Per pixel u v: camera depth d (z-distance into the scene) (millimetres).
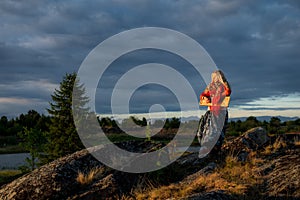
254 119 31984
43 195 8906
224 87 10867
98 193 8805
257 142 11656
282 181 8578
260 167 9758
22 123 64688
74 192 9039
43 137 19609
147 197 8617
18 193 9023
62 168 9586
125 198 8680
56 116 21266
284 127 24953
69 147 20219
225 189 8281
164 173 9922
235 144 11508
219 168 9969
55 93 21562
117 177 9391
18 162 30469
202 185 8758
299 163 9477
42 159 19984
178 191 8609
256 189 8320
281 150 11094
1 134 60531
